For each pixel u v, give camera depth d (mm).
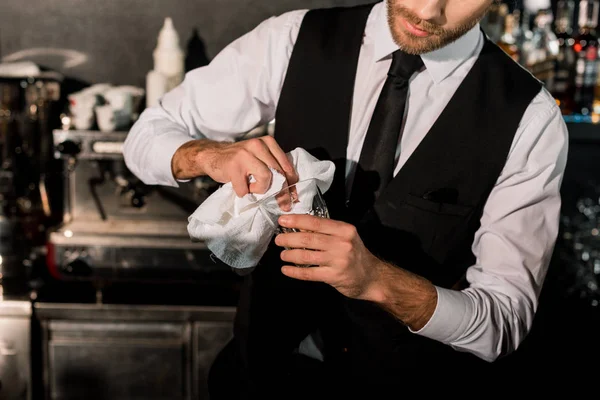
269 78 1461
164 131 1393
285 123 1433
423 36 1154
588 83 2395
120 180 2207
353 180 1379
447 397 1535
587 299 2318
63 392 2127
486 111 1346
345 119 1390
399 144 1379
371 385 1456
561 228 2467
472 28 1284
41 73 2344
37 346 2107
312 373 1475
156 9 2457
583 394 2102
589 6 2387
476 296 1264
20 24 2459
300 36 1441
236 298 2176
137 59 2484
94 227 2227
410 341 1427
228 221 1118
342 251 1058
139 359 2123
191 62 2490
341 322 1424
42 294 2146
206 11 2459
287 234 1062
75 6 2451
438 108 1370
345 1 2443
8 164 2369
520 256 1317
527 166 1332
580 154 2688
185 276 2162
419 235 1365
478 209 1368
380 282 1140
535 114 1337
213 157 1211
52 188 2479
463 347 1282
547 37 2443
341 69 1402
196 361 2127
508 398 2070
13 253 2250
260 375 1475
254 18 2467
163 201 2266
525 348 2203
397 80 1341
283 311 1439
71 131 2119
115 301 2123
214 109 1471
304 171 1175
